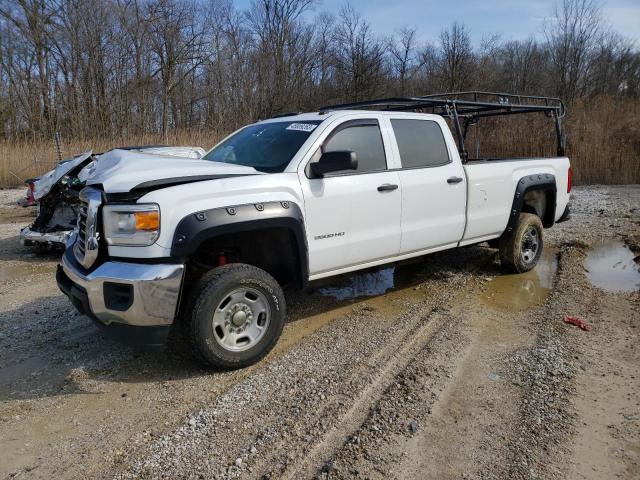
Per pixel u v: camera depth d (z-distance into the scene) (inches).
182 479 110.2
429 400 138.5
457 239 225.5
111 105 1162.0
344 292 231.9
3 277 262.8
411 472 111.1
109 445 123.0
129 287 140.6
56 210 306.7
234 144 201.6
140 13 1214.9
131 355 169.2
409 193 200.8
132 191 145.8
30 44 1125.7
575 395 140.7
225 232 149.2
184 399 142.2
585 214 412.2
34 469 114.9
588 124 674.8
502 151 649.0
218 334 153.3
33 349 174.9
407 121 208.7
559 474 110.8
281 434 124.9
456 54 1397.6
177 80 1275.8
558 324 189.2
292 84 1336.1
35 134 956.6
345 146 185.8
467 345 173.2
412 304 214.5
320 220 174.9
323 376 152.7
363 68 1363.2
